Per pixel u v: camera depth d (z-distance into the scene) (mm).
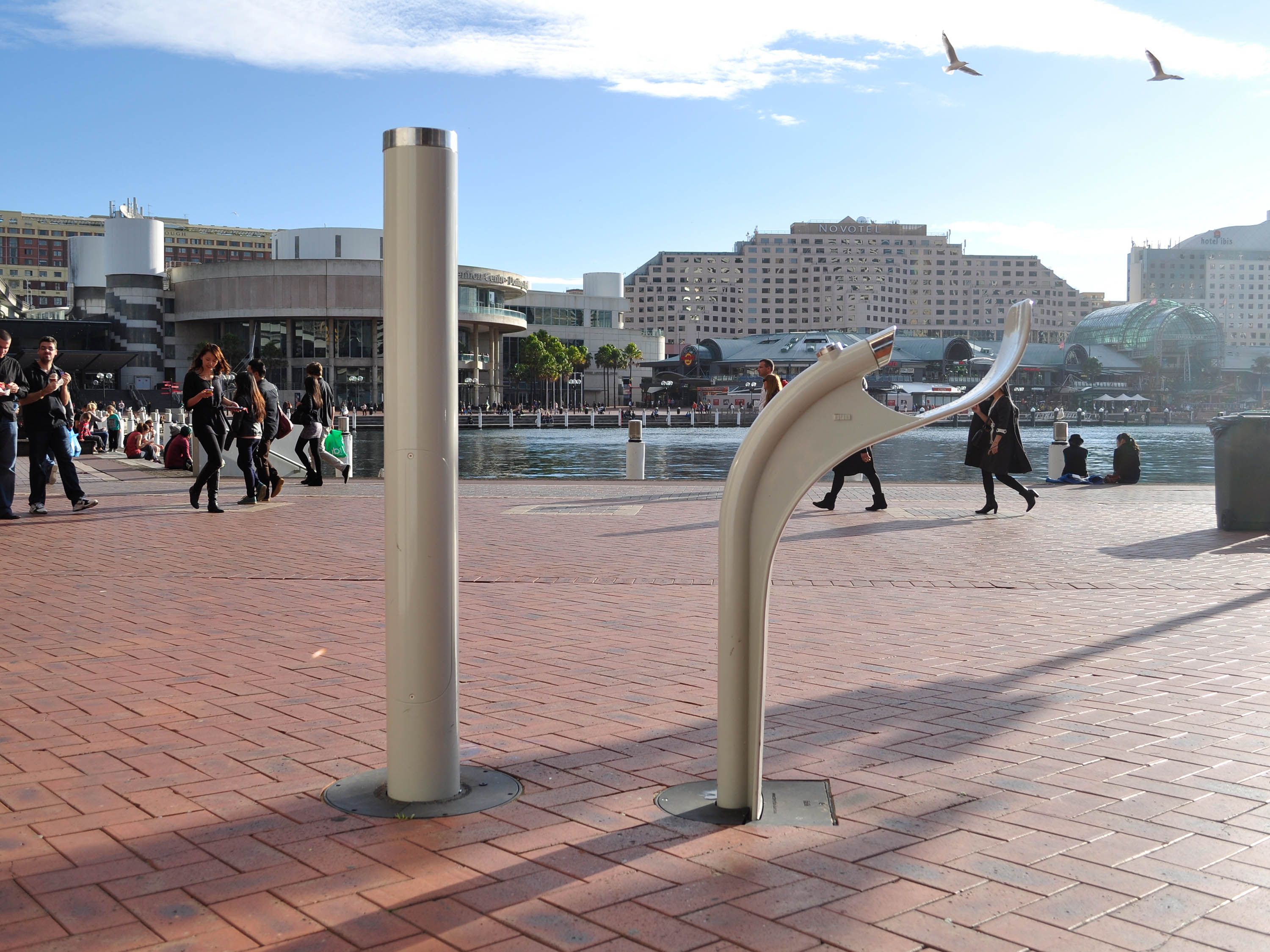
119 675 5074
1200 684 4961
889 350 2951
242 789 3479
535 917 2557
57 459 13023
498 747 3961
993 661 5441
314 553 9484
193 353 115250
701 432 84625
